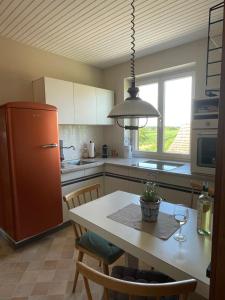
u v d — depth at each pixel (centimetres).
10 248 231
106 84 379
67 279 184
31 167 224
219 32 230
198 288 88
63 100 281
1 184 236
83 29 231
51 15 202
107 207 164
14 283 179
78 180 289
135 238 120
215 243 58
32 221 231
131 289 77
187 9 194
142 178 279
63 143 327
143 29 233
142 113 130
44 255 218
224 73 53
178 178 244
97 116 334
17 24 219
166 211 158
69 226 280
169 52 291
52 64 303
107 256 149
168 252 107
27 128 218
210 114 212
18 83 270
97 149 382
